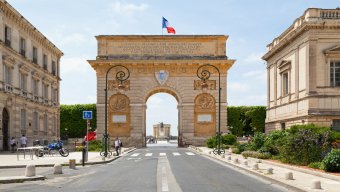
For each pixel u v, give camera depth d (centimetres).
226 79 6712
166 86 6719
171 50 6762
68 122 8194
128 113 6681
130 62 6644
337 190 1585
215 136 5931
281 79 5753
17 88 5078
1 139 4538
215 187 1756
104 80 6694
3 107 4566
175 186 1786
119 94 6700
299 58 4962
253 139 4112
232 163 2948
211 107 6706
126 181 1986
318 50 4588
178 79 6725
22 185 1864
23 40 5412
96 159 3525
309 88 4575
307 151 2719
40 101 6153
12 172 2462
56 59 7256
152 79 6731
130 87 6706
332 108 4544
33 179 2038
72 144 6481
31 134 5641
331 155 2217
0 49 4412
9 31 4806
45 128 6519
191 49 6769
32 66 5731
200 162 3288
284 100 5603
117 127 6656
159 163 3180
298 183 1789
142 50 6756
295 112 5053
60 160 3372
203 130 6675
